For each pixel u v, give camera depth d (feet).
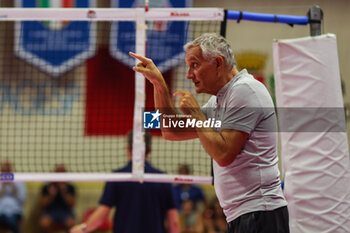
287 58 23.41
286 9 50.26
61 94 55.98
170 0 45.96
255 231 16.38
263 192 16.74
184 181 23.04
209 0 51.34
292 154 22.70
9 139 55.88
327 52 22.82
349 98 43.29
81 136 53.83
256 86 16.93
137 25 23.65
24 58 55.67
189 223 46.26
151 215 27.09
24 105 56.44
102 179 23.32
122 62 53.31
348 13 49.85
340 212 21.71
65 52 54.90
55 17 23.75
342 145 22.29
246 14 23.95
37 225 48.26
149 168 27.12
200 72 17.31
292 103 23.00
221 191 17.53
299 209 22.16
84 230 27.30
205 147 16.25
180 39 41.63
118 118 52.34
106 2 46.93
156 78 17.90
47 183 49.32
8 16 23.75
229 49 17.60
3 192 47.83
